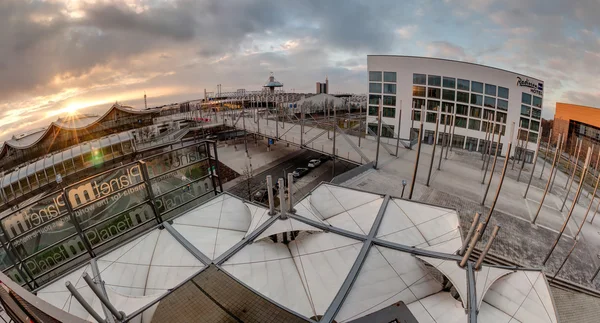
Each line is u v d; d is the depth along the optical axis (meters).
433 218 21.06
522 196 35.12
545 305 13.95
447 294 15.05
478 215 14.66
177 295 14.16
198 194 30.38
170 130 65.25
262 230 18.83
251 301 13.70
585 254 24.97
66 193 20.86
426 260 16.22
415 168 27.23
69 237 21.02
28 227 19.88
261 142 70.75
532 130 50.00
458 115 51.84
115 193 23.53
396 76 53.38
